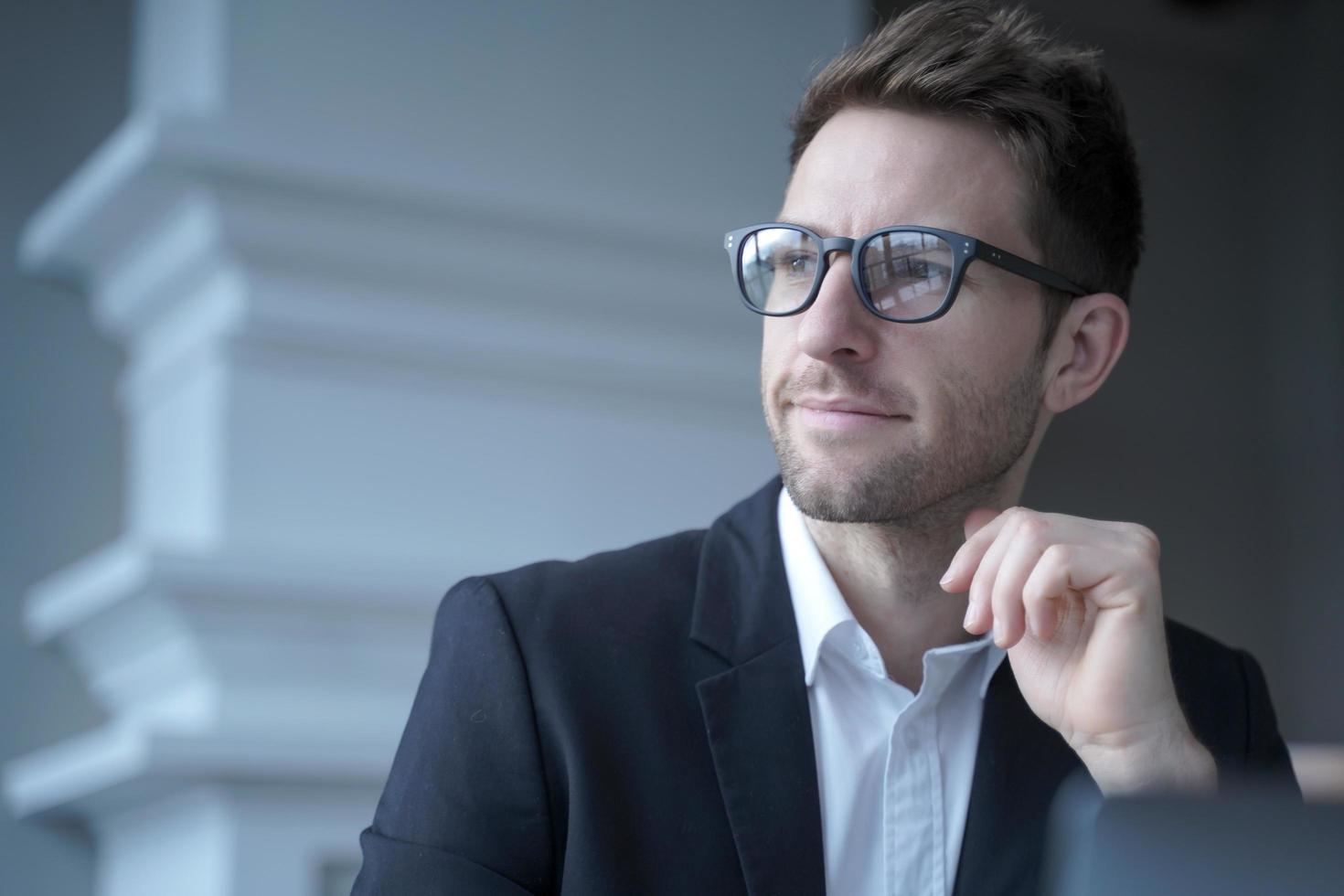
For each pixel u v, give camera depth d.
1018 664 1.44
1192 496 5.55
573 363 3.16
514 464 3.12
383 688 2.94
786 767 1.41
